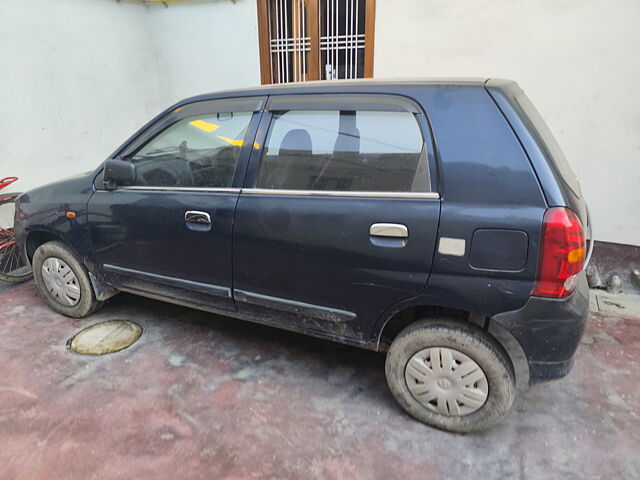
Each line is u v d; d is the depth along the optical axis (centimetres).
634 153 371
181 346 288
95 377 254
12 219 419
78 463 195
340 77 472
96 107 476
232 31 493
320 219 213
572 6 361
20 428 215
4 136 399
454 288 192
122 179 262
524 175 179
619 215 388
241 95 246
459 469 194
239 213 232
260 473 191
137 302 350
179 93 539
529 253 177
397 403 236
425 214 192
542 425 220
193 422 221
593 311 340
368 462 197
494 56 395
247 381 254
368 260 205
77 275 306
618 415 227
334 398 240
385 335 237
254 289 241
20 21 399
